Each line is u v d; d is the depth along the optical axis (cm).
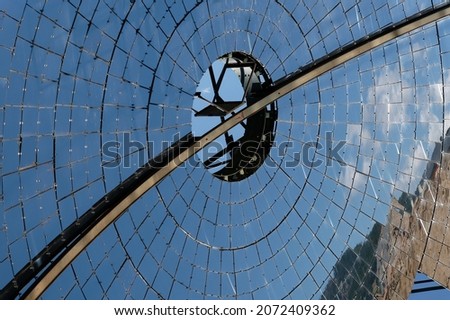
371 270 5169
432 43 5369
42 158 3534
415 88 5322
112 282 3947
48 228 3584
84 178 3744
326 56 4897
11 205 3419
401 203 5312
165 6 4022
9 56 3362
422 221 5409
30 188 3494
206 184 4450
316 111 4934
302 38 4775
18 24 3381
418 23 5247
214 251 4500
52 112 3556
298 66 4797
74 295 3766
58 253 3675
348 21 4966
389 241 5262
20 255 3472
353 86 5062
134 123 3953
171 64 4094
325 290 4950
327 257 4972
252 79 4791
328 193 5006
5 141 3381
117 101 3850
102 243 3897
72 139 3662
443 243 5503
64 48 3572
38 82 3484
